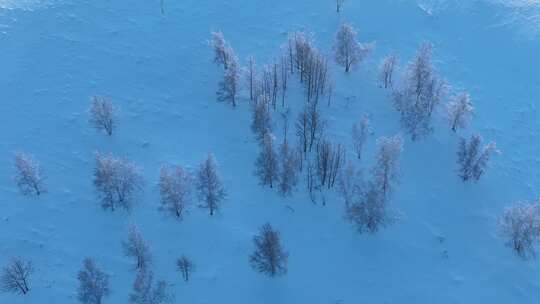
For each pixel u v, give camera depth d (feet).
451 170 261.44
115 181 235.40
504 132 277.23
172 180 231.91
